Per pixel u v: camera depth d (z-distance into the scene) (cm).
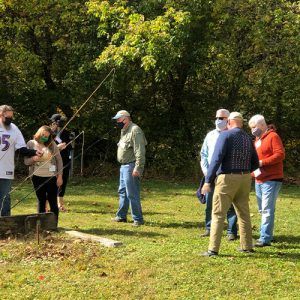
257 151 766
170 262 654
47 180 828
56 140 988
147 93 1809
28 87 1775
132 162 909
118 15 1553
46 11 1694
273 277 610
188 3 1567
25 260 654
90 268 625
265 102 1717
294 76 1655
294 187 1580
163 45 1445
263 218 765
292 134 1809
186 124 1808
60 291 553
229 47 1692
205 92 1802
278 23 1634
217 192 684
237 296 552
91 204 1166
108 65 1555
